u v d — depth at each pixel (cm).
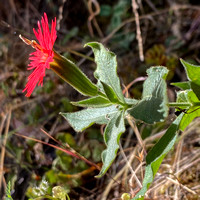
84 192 30
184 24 42
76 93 35
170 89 35
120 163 31
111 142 23
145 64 37
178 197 27
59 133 33
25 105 36
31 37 39
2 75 40
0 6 47
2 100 38
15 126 36
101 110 24
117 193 29
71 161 31
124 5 45
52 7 47
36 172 32
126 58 39
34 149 33
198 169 29
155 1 45
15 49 41
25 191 31
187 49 38
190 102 24
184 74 36
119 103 23
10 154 33
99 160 31
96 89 24
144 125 32
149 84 22
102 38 43
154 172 22
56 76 36
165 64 37
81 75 23
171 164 30
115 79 23
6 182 32
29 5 47
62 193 25
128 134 33
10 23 46
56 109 35
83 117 24
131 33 42
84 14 46
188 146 31
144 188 22
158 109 21
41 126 35
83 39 43
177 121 23
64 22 45
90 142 32
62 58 23
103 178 31
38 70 23
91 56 39
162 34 41
